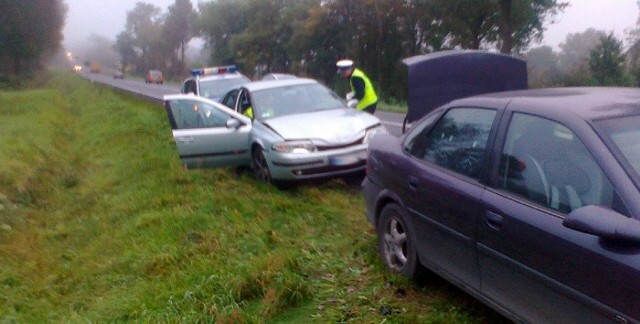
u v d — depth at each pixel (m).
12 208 9.75
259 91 9.46
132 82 75.44
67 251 7.50
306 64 48.97
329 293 4.93
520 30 37.12
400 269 4.97
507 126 3.87
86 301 5.74
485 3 36.22
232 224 6.95
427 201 4.38
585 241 3.02
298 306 4.78
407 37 42.34
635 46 30.16
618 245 2.86
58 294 6.03
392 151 5.07
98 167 13.20
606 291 2.90
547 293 3.29
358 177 8.40
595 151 3.19
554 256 3.20
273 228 6.73
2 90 47.41
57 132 20.48
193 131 9.08
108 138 16.89
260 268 5.24
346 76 10.07
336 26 44.81
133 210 8.56
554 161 3.44
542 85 27.92
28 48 55.38
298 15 50.56
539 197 3.45
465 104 4.42
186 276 5.55
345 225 6.62
